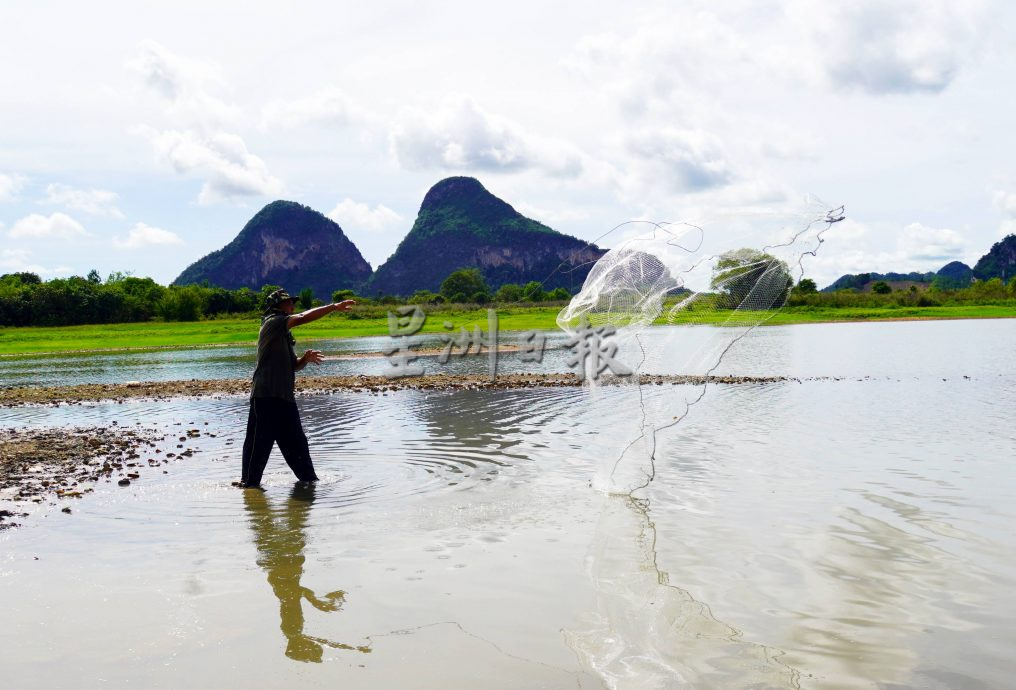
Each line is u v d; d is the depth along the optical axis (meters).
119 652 4.34
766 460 9.19
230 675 4.05
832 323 55.25
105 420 14.89
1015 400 14.30
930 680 3.89
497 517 7.00
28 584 5.46
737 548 5.97
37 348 49.25
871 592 5.05
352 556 5.98
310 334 54.09
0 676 4.05
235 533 6.68
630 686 3.84
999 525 6.46
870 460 9.12
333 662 4.18
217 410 16.08
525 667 4.08
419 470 9.20
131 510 7.55
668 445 10.20
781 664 4.05
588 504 7.37
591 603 4.93
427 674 4.02
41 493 8.37
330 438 11.67
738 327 7.84
